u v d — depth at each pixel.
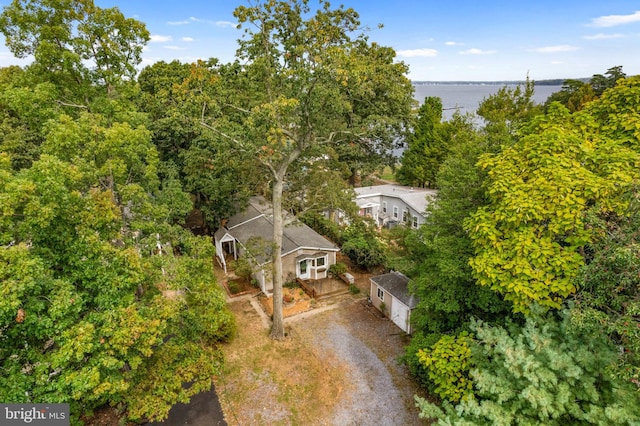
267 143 15.08
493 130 15.67
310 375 14.66
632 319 6.60
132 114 14.95
